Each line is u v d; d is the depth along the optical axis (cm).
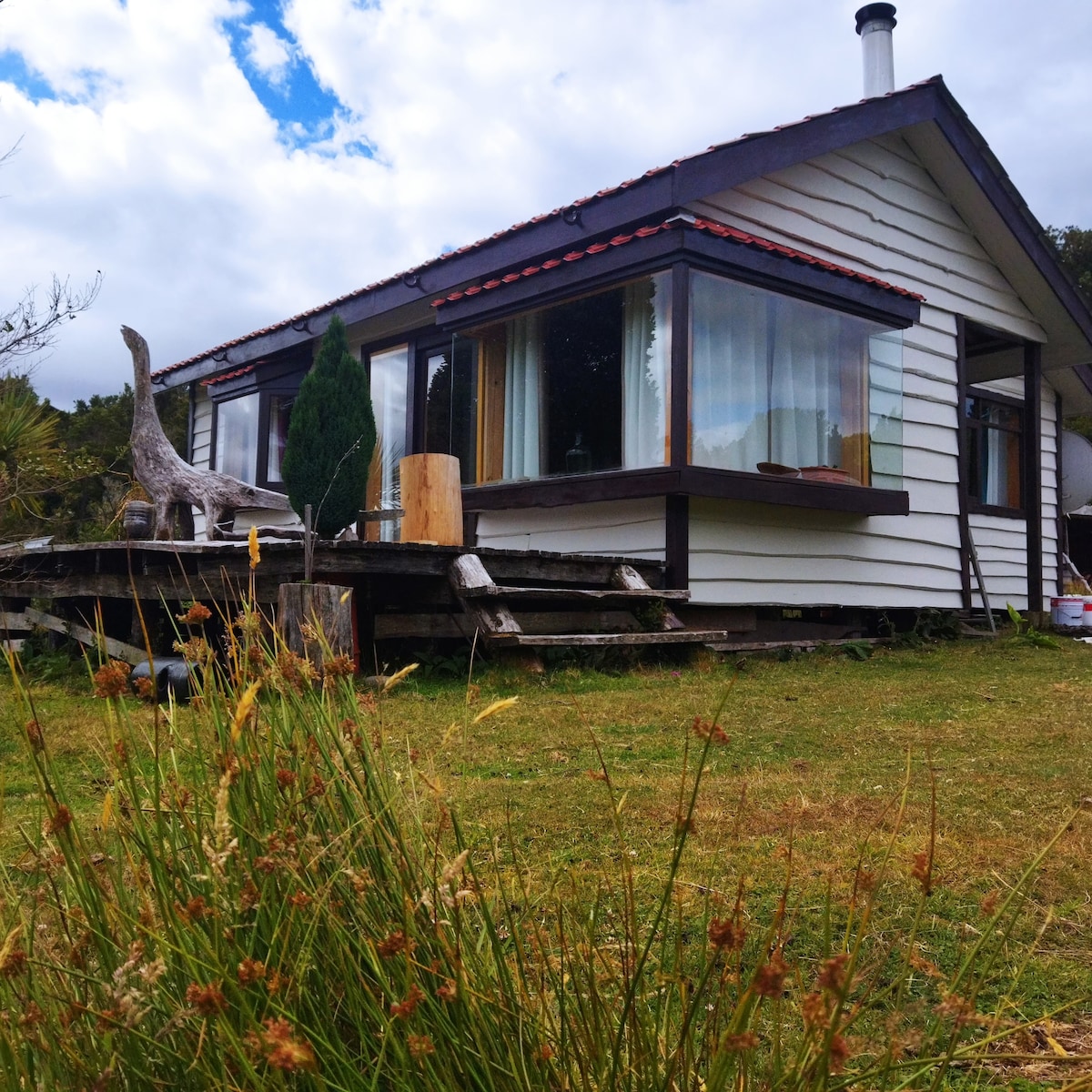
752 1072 117
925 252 966
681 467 660
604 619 650
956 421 988
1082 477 1329
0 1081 90
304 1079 100
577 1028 114
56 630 658
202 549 527
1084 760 353
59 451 497
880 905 207
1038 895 214
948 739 395
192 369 1240
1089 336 1071
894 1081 131
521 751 363
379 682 487
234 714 122
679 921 113
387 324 1009
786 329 748
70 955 104
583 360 739
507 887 205
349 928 112
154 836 119
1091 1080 100
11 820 229
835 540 838
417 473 664
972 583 1031
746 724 426
